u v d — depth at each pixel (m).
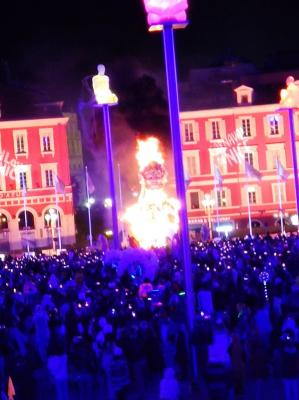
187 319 24.97
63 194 106.56
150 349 26.59
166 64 26.30
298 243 51.03
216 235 109.94
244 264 42.31
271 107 111.81
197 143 111.56
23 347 25.89
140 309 29.06
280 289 31.31
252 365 23.33
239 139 111.50
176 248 50.53
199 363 23.72
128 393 24.03
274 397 22.47
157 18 26.27
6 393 23.12
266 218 111.12
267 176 111.50
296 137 111.94
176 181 25.86
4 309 31.02
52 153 107.75
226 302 30.97
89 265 50.31
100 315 27.77
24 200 102.06
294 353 21.58
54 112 108.81
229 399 21.48
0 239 105.75
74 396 24.88
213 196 111.19
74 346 25.19
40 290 38.09
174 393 19.66
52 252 104.50
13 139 107.19
